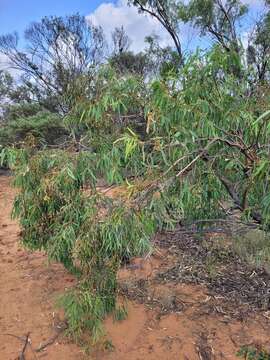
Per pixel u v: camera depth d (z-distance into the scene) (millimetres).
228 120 1728
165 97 1657
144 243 1548
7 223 5480
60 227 2000
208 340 2666
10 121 10727
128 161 1784
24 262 3973
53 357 2502
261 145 1659
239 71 1947
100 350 2545
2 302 3172
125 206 1518
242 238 3895
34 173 2172
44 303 3127
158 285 3385
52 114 9789
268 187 1658
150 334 2736
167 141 1696
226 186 1859
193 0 9438
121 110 2016
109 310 2287
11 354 2537
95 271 1875
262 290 3281
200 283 3424
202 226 2188
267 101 1788
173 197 1629
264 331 2748
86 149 2141
